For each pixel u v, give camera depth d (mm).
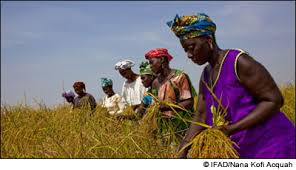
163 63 3279
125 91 4461
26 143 3639
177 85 3143
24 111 4758
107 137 2986
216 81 2129
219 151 2061
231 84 2074
